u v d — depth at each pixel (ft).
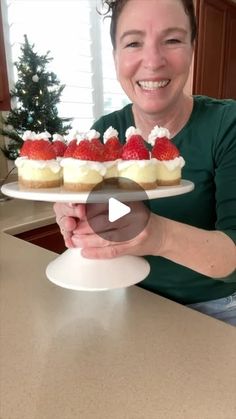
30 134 2.36
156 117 2.66
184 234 1.98
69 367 1.73
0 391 1.59
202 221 2.71
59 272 2.20
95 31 7.93
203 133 2.58
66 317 2.21
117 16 2.43
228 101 2.82
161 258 2.72
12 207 5.60
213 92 8.35
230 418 1.41
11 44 6.59
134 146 2.07
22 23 6.65
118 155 2.14
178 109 2.62
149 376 1.66
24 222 4.72
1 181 6.57
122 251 1.95
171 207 2.67
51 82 5.55
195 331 2.03
